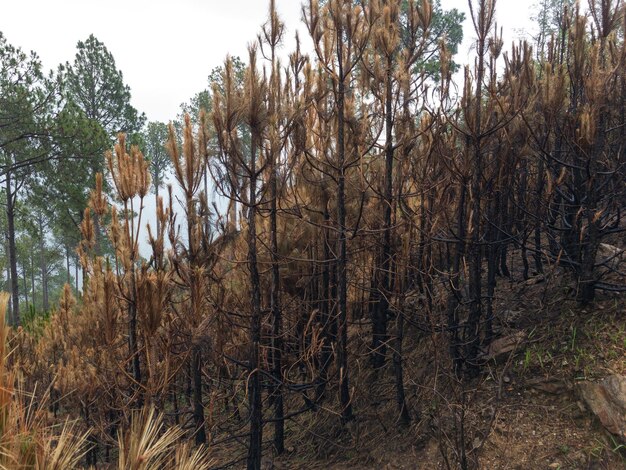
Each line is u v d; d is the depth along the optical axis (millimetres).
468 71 4875
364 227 5812
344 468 5082
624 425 3850
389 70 5195
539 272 6043
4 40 18781
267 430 6508
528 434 4262
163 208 4895
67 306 6746
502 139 5164
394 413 5457
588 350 4551
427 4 5227
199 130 4773
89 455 5367
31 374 5363
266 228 6305
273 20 5457
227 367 5973
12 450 2166
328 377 5633
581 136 4590
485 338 5262
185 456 2857
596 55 4586
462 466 3766
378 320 6105
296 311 6309
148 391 3861
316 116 6078
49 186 20156
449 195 5723
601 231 4852
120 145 5035
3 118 18734
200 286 4477
